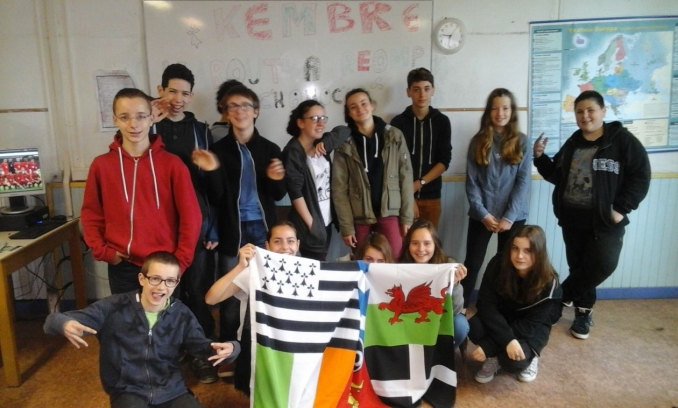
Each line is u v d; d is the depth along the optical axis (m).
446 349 2.03
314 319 1.87
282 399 1.80
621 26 3.01
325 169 2.53
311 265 1.90
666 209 3.18
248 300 1.91
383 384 2.04
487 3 2.95
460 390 2.24
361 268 1.95
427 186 2.86
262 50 2.90
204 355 1.80
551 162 2.84
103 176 1.97
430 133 2.80
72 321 1.61
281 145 3.03
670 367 2.43
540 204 3.16
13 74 2.84
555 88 3.07
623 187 2.57
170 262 1.72
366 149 2.52
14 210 2.62
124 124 1.91
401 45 2.96
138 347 1.73
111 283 2.10
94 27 2.82
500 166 2.71
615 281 3.28
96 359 2.53
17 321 2.97
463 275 1.97
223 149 2.25
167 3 2.81
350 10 2.90
